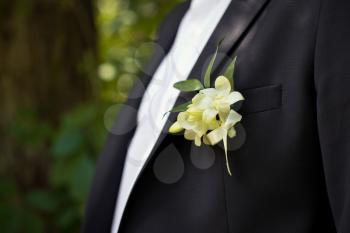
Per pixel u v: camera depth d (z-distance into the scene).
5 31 1.58
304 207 0.61
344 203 0.57
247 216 0.62
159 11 1.76
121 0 1.77
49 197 1.44
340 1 0.59
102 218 0.86
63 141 1.33
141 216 0.68
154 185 0.67
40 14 1.59
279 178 0.61
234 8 0.67
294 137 0.60
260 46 0.63
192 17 0.75
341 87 0.57
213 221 0.63
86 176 1.30
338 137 0.57
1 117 1.58
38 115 1.57
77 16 1.62
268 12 0.64
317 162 0.61
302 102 0.60
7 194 1.48
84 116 1.36
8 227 1.41
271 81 0.62
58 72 1.61
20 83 1.59
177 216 0.65
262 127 0.62
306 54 0.61
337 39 0.58
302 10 0.62
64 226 1.40
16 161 1.57
